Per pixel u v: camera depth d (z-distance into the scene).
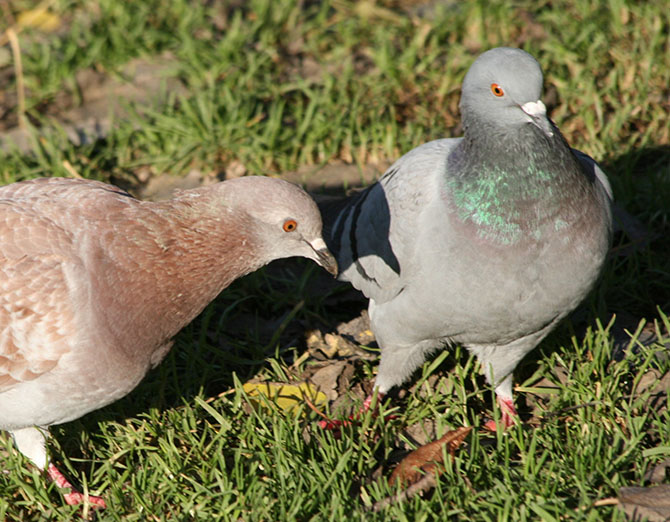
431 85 12.29
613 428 6.99
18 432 6.83
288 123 11.77
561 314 7.00
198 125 11.20
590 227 6.61
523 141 6.42
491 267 6.57
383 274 7.20
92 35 13.26
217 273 6.68
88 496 6.72
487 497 6.30
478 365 7.93
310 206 6.54
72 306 6.26
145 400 7.80
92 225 6.41
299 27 13.95
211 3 14.61
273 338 8.52
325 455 6.79
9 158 10.95
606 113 11.60
